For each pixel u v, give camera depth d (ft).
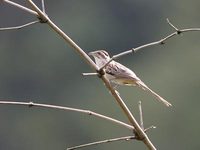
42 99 117.08
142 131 27.14
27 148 106.42
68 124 105.40
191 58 115.85
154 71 116.37
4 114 111.04
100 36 129.18
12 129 109.29
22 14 127.44
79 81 115.85
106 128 96.94
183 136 96.12
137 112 95.96
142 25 130.82
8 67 122.62
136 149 90.99
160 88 108.47
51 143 105.91
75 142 103.76
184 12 127.03
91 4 132.46
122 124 27.25
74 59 119.75
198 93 104.83
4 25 127.24
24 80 120.98
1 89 119.34
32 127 107.96
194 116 99.40
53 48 122.01
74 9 131.85
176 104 102.58
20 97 119.03
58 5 131.23
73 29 129.08
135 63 122.11
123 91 97.09
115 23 130.62
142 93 96.84
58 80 118.73
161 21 129.80
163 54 120.67
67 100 114.32
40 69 120.98
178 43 120.26
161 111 96.43
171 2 129.80
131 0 132.26
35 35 125.49
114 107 101.14
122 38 129.39
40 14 27.68
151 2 130.11
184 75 111.04
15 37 125.08
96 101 106.93
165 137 95.61
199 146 96.27
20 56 122.52
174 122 97.30
